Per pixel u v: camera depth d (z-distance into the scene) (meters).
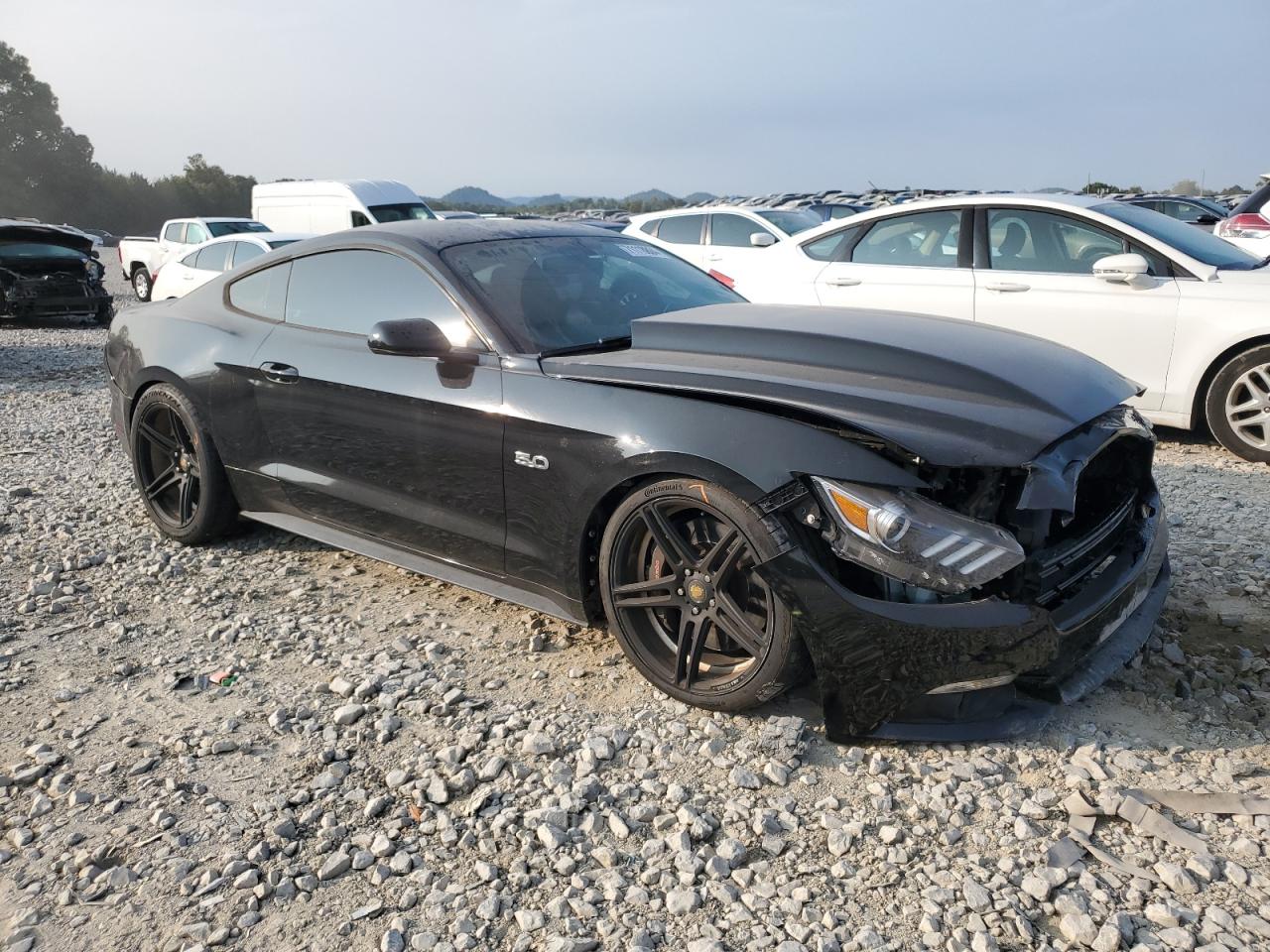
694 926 2.15
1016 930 2.10
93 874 2.38
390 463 3.68
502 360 3.33
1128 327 6.00
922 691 2.61
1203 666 3.18
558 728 2.95
